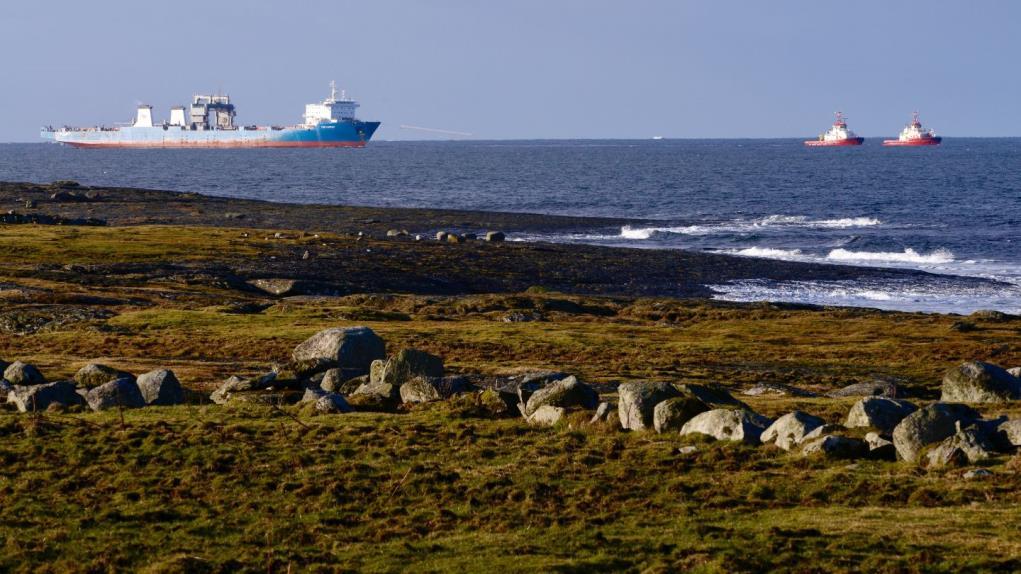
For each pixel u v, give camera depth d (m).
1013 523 70.38
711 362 193.38
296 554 72.06
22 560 72.12
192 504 83.75
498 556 69.94
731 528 73.62
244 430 105.19
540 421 108.56
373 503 83.75
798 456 89.94
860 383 160.00
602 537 73.00
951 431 88.62
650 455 93.06
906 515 74.12
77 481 89.25
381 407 121.00
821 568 64.44
